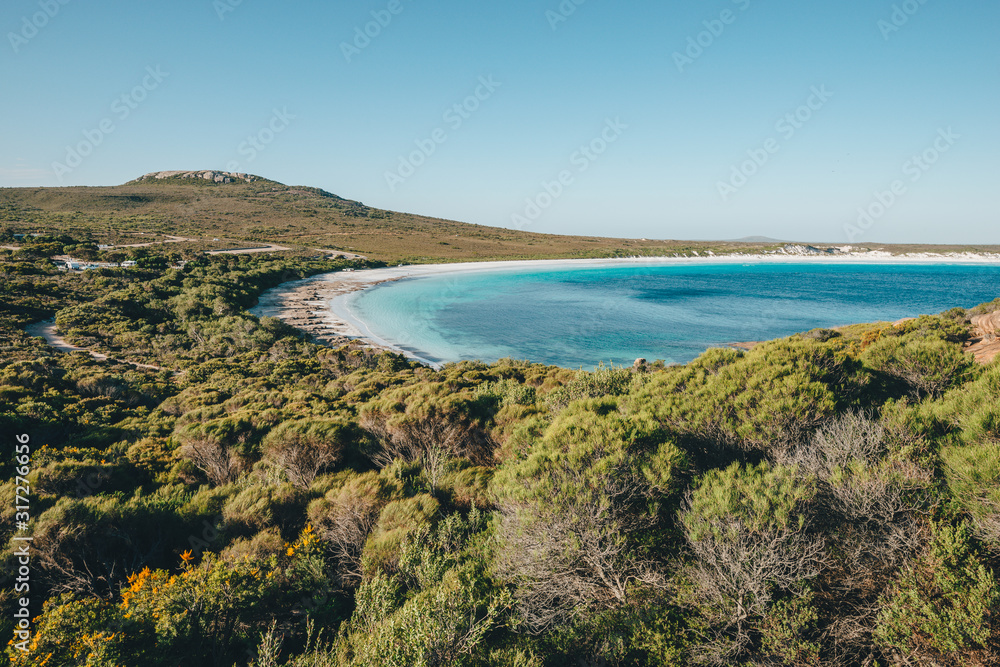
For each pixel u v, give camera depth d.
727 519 4.05
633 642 3.79
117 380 19.97
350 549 5.94
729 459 5.89
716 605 3.85
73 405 15.34
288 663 3.97
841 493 4.17
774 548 3.84
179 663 4.17
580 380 11.59
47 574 5.21
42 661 3.80
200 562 5.60
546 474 5.05
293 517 6.55
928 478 4.18
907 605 3.39
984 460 3.89
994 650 3.09
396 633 3.77
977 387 5.45
